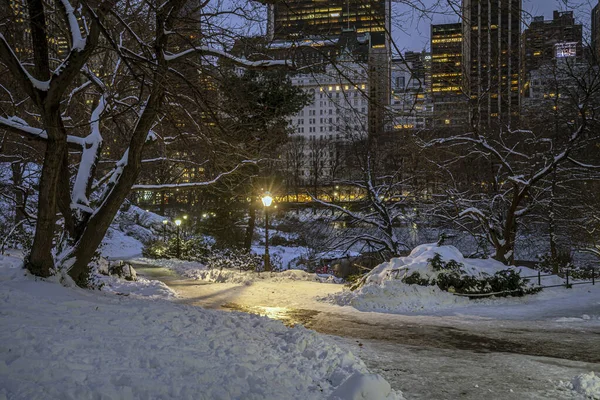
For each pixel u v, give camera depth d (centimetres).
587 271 2033
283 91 2025
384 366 755
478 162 2920
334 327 1117
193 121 1159
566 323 1136
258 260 3005
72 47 964
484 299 1454
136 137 1161
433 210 2728
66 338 582
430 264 1514
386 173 3080
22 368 469
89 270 1330
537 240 3155
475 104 2205
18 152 2055
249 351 671
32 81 982
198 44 1031
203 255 3478
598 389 632
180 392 478
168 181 2012
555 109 2302
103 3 797
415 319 1223
